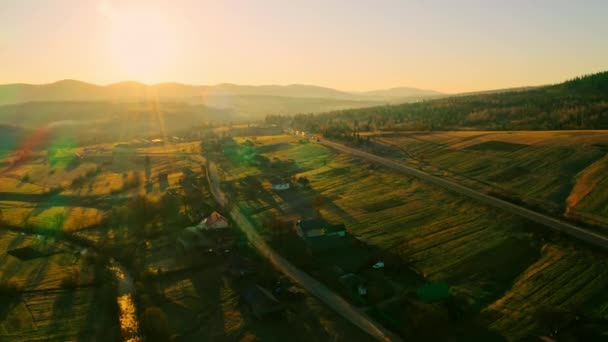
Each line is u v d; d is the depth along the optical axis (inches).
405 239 3289.9
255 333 2198.6
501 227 3363.7
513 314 2198.6
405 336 2089.1
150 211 4269.2
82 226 4163.4
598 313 2139.5
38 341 2224.4
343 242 3255.4
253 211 4375.0
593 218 3307.1
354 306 2425.0
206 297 2625.5
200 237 3484.3
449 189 4394.7
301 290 2623.0
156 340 2175.2
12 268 3216.0
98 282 2930.6
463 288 2511.1
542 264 2721.5
